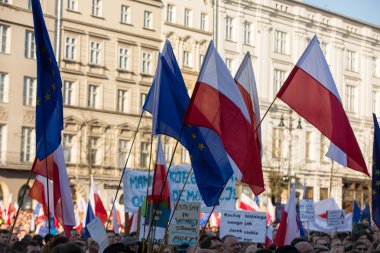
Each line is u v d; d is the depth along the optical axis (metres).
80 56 56.75
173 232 15.02
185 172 19.14
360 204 79.50
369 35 81.75
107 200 57.38
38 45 10.27
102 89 58.16
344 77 78.69
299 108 12.55
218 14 66.81
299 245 12.02
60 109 10.38
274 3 71.50
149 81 61.47
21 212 36.44
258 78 69.75
